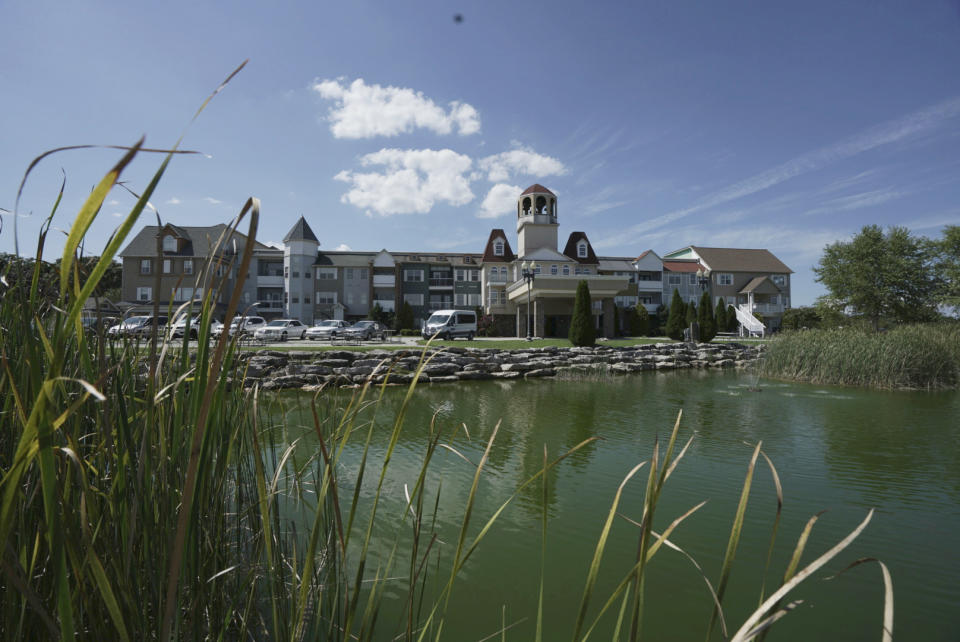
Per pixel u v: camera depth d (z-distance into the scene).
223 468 1.60
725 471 5.52
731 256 52.56
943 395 11.88
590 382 14.70
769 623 0.78
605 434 7.30
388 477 5.07
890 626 0.72
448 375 15.09
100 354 1.07
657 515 4.25
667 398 11.15
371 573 3.13
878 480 5.22
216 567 1.55
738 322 42.72
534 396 11.45
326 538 1.50
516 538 3.75
